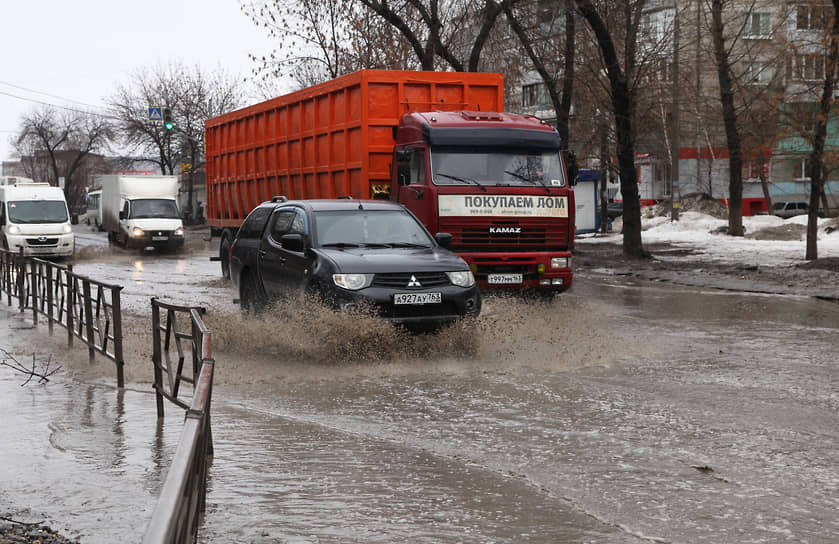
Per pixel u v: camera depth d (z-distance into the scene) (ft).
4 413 23.63
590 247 114.52
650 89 109.40
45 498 16.29
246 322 34.65
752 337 37.86
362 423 22.67
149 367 31.22
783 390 26.40
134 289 61.52
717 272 71.41
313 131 59.00
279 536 14.21
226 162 78.13
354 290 31.96
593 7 85.10
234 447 20.03
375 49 108.78
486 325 33.42
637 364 31.04
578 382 27.76
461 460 18.99
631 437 20.89
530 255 48.08
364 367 30.55
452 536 14.26
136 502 16.05
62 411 23.91
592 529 14.64
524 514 15.38
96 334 32.07
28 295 47.42
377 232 36.60
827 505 15.94
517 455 19.42
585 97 109.50
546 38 96.99
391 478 17.58
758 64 112.16
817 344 35.81
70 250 100.12
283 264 36.86
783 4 102.89
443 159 47.60
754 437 20.81
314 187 59.72
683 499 16.26
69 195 307.78
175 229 110.11
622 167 89.15
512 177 48.26
